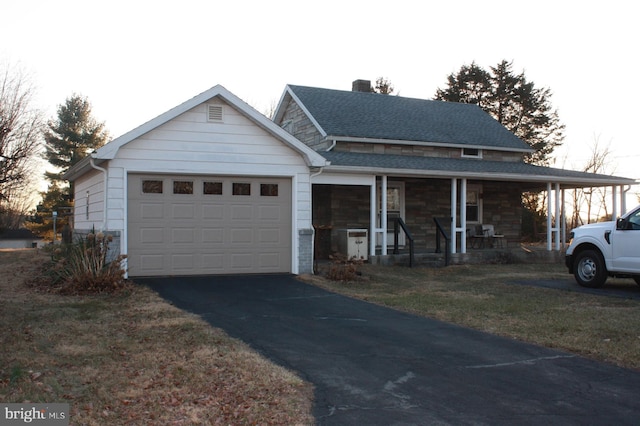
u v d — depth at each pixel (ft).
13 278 38.96
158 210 39.63
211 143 40.57
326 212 58.23
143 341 22.62
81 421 14.83
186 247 40.42
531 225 105.91
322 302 33.04
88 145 138.62
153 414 15.51
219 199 41.37
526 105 140.77
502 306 32.37
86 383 17.57
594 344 23.62
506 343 23.97
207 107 40.50
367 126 63.21
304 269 43.50
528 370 20.21
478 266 55.67
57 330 23.95
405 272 49.67
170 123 39.47
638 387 18.45
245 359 20.53
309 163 43.19
